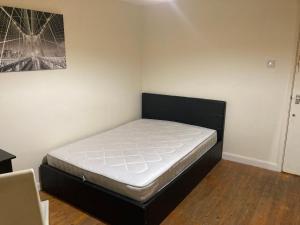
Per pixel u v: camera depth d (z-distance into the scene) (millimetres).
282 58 2938
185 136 3113
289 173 3145
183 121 3779
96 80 3273
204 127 3568
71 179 2352
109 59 3428
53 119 2809
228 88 3381
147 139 3021
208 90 3553
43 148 2754
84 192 2277
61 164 2473
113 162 2365
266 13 2941
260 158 3322
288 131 3051
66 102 2922
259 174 3127
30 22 2395
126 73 3783
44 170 2607
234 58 3256
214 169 3262
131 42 3791
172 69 3811
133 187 1959
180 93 3820
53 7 2607
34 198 1269
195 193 2686
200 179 2920
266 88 3107
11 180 1179
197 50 3521
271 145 3207
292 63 2879
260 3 2957
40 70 2576
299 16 2746
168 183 2277
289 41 2861
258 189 2779
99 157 2486
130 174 2115
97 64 3250
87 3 2973
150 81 4086
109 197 2088
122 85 3738
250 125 3309
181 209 2408
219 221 2246
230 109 3418
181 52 3666
